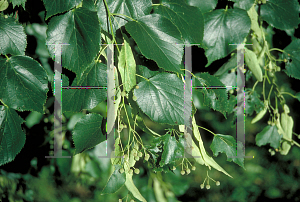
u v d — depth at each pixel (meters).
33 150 1.03
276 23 0.90
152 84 0.78
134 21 0.77
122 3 0.79
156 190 1.07
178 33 0.77
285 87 1.08
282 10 0.89
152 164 0.84
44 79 0.79
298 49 0.93
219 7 0.87
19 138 0.81
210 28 0.85
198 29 0.81
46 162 1.07
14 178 1.08
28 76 0.79
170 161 0.82
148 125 1.04
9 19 0.79
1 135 0.80
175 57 0.77
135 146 0.83
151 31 0.77
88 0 0.77
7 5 0.82
